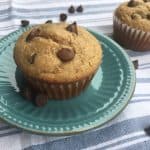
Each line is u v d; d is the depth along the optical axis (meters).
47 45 0.23
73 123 0.21
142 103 0.25
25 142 0.22
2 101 0.22
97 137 0.22
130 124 0.23
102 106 0.23
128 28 0.29
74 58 0.23
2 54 0.26
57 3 0.36
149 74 0.28
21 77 0.25
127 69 0.25
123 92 0.24
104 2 0.37
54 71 0.23
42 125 0.21
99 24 0.34
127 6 0.31
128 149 0.22
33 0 0.36
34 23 0.33
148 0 0.31
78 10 0.35
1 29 0.31
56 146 0.22
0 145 0.21
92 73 0.24
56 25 0.25
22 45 0.24
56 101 0.24
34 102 0.23
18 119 0.21
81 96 0.24
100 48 0.26
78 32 0.25
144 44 0.30
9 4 0.35
